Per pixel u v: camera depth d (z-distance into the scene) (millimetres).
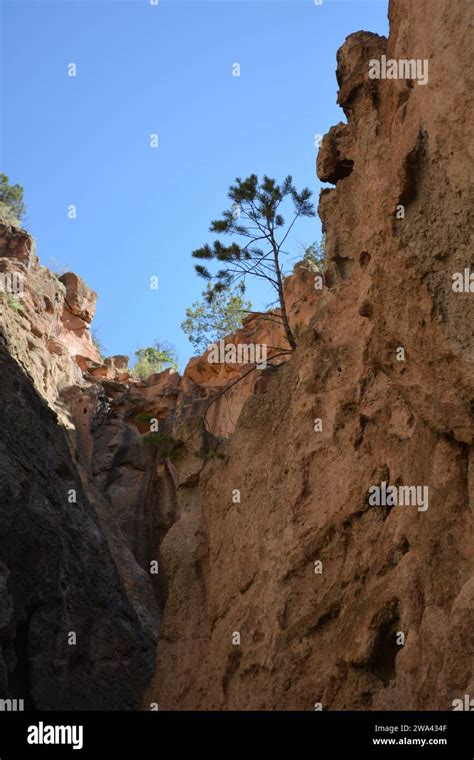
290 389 19062
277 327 33312
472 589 11383
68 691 21750
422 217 12195
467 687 11148
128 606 25469
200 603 19531
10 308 32219
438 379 11992
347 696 13992
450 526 12414
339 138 18609
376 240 12852
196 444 21125
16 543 21828
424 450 13336
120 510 33562
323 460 16656
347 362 17125
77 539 24734
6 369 25266
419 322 12062
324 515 16141
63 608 22625
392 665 13648
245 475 19078
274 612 16422
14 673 20875
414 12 13344
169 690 18828
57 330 37062
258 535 18109
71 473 26047
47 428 26094
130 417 36906
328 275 18594
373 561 14648
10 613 19672
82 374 37406
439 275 11938
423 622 12367
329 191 18781
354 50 17594
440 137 12094
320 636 15242
